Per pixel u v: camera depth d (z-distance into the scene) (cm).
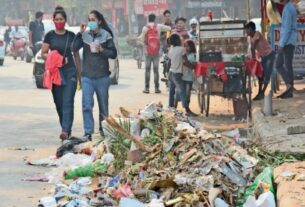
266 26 2133
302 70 2061
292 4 1847
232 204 847
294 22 1783
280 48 1778
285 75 1789
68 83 1424
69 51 1430
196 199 837
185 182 880
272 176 880
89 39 1416
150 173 964
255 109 1577
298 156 1039
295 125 1288
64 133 1420
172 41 1759
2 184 1055
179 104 1998
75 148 1230
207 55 1758
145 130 1107
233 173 914
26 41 4966
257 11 5016
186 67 1739
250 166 948
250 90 1659
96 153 1148
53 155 1259
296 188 801
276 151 1064
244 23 1786
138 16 6806
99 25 1426
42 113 1872
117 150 1088
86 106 1411
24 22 8919
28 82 2858
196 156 963
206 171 915
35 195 989
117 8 7775
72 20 8000
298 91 1920
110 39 1421
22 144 1403
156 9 6656
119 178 976
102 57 1420
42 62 2552
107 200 890
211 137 1029
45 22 3966
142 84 2708
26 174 1122
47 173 1114
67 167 1130
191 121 1223
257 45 1816
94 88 1425
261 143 1157
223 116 1727
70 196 920
